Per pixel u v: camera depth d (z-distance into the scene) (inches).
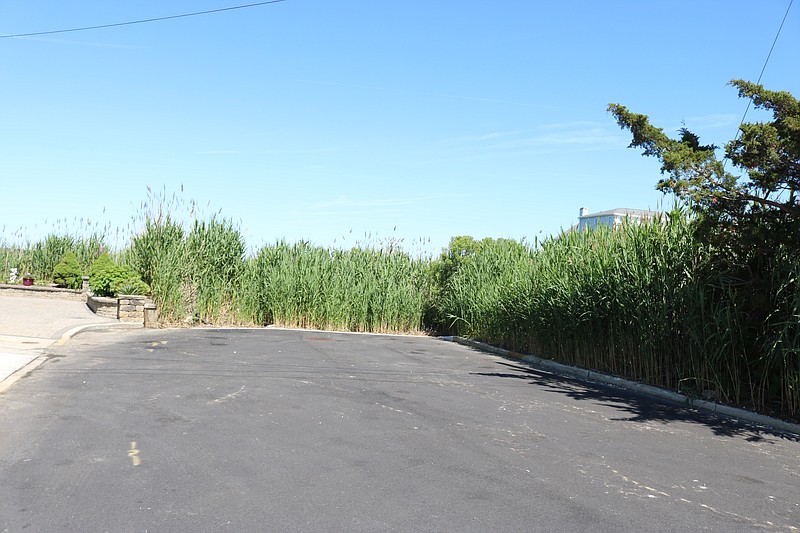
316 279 954.1
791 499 226.7
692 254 451.5
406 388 426.9
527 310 664.4
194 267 896.3
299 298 946.1
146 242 910.4
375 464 245.9
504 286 728.3
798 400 366.9
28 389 370.3
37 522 181.3
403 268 1029.2
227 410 332.5
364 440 281.6
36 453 247.1
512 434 305.9
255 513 192.2
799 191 393.1
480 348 768.9
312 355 585.6
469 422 327.9
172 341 645.9
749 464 273.9
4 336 590.6
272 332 824.3
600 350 555.2
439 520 191.2
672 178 408.2
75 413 314.8
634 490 227.9
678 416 376.8
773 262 394.0
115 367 460.1
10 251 1266.0
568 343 604.4
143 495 204.8
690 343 432.8
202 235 921.5
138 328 766.5
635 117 417.1
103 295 898.7
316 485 219.3
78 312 887.1
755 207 410.9
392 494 212.7
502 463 254.5
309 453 258.2
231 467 236.4
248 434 284.5
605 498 217.5
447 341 870.4
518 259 770.2
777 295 383.9
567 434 312.2
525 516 197.2
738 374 399.9
